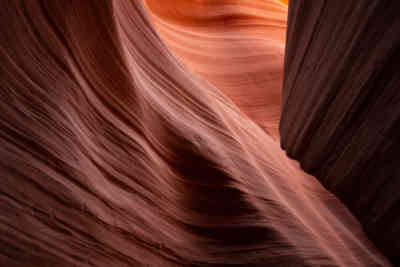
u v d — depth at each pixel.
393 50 3.53
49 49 3.54
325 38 5.12
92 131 3.96
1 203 2.16
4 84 2.68
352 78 4.53
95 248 2.91
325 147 6.05
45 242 2.40
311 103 6.17
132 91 5.53
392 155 4.20
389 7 3.41
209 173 6.05
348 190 5.72
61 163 2.96
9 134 2.54
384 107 4.05
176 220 4.71
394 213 4.62
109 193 3.58
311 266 5.08
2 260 2.00
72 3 4.24
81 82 4.09
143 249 3.60
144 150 4.95
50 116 3.11
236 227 5.25
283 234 5.52
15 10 3.12
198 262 4.32
